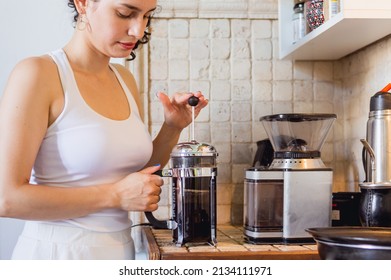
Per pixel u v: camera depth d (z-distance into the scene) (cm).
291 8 203
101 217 139
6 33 200
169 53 204
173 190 148
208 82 205
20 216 126
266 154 190
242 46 206
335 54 198
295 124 161
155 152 174
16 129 125
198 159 145
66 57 141
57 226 135
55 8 201
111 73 158
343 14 147
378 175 151
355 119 199
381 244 103
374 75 183
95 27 134
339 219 167
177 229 146
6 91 130
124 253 143
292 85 209
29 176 128
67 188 131
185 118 169
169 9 202
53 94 134
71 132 135
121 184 136
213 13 204
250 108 207
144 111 202
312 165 152
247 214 156
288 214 150
